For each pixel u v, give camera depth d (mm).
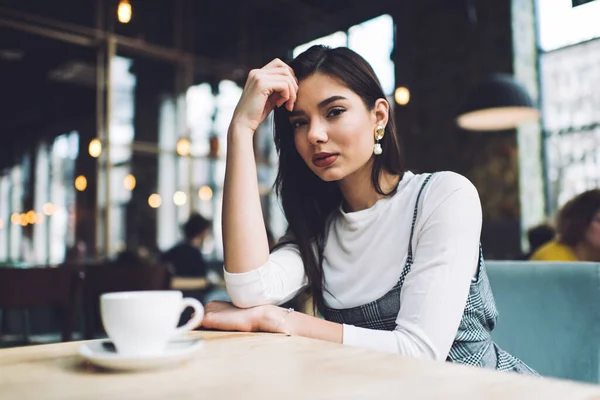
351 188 1222
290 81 1124
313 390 478
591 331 1214
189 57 7988
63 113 10625
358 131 1119
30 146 12297
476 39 6105
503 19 5883
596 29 5508
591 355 1203
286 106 1142
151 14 7707
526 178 5629
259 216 1089
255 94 1114
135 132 7996
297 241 1275
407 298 999
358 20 7426
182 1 7996
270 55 8562
